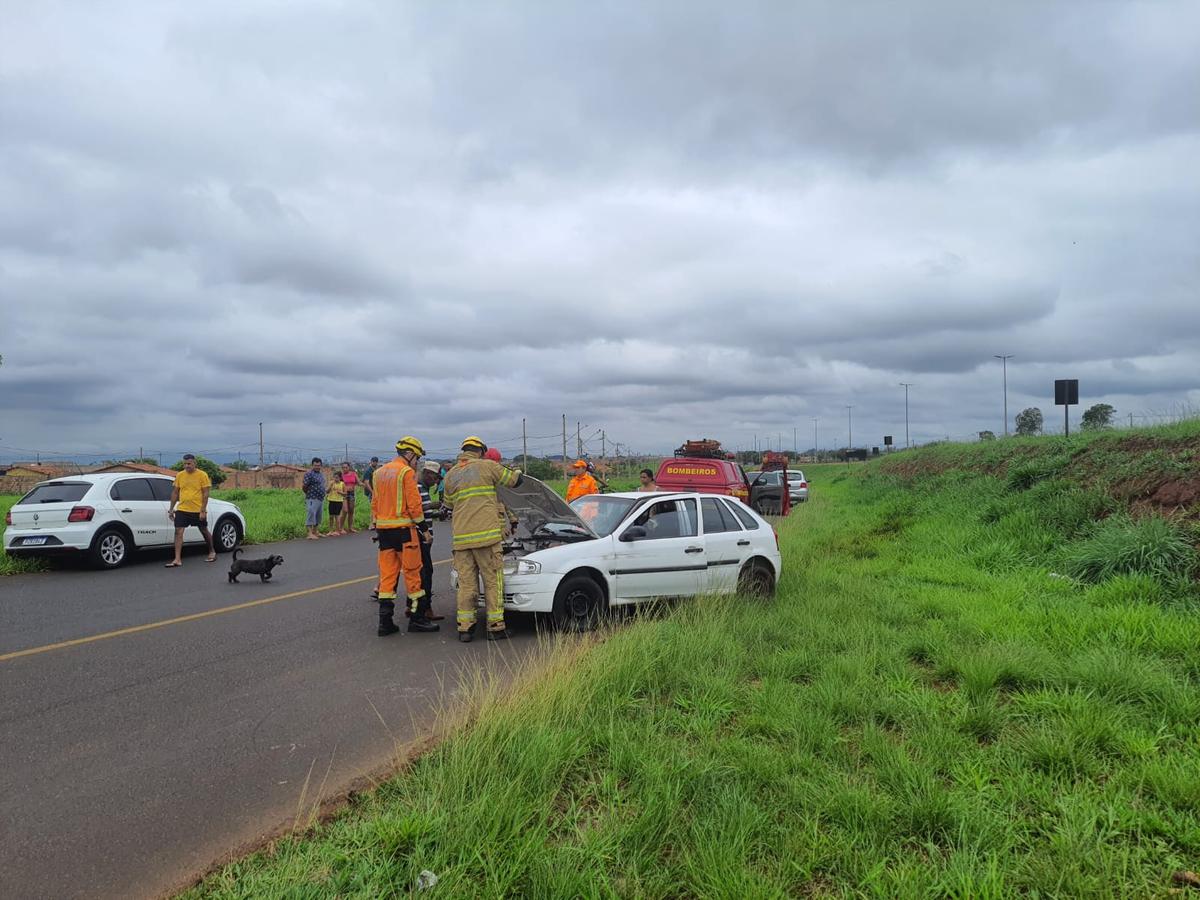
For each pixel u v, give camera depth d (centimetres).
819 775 391
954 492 1655
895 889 298
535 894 294
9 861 343
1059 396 1673
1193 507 915
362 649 728
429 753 433
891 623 731
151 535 1341
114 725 516
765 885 295
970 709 471
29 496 1287
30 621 844
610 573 803
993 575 984
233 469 6153
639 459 6347
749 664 600
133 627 814
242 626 825
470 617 761
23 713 540
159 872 333
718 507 901
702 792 371
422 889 298
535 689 499
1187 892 294
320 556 1459
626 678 536
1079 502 1097
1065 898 292
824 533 1577
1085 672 533
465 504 752
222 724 518
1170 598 764
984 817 343
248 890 301
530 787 376
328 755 464
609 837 328
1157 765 390
